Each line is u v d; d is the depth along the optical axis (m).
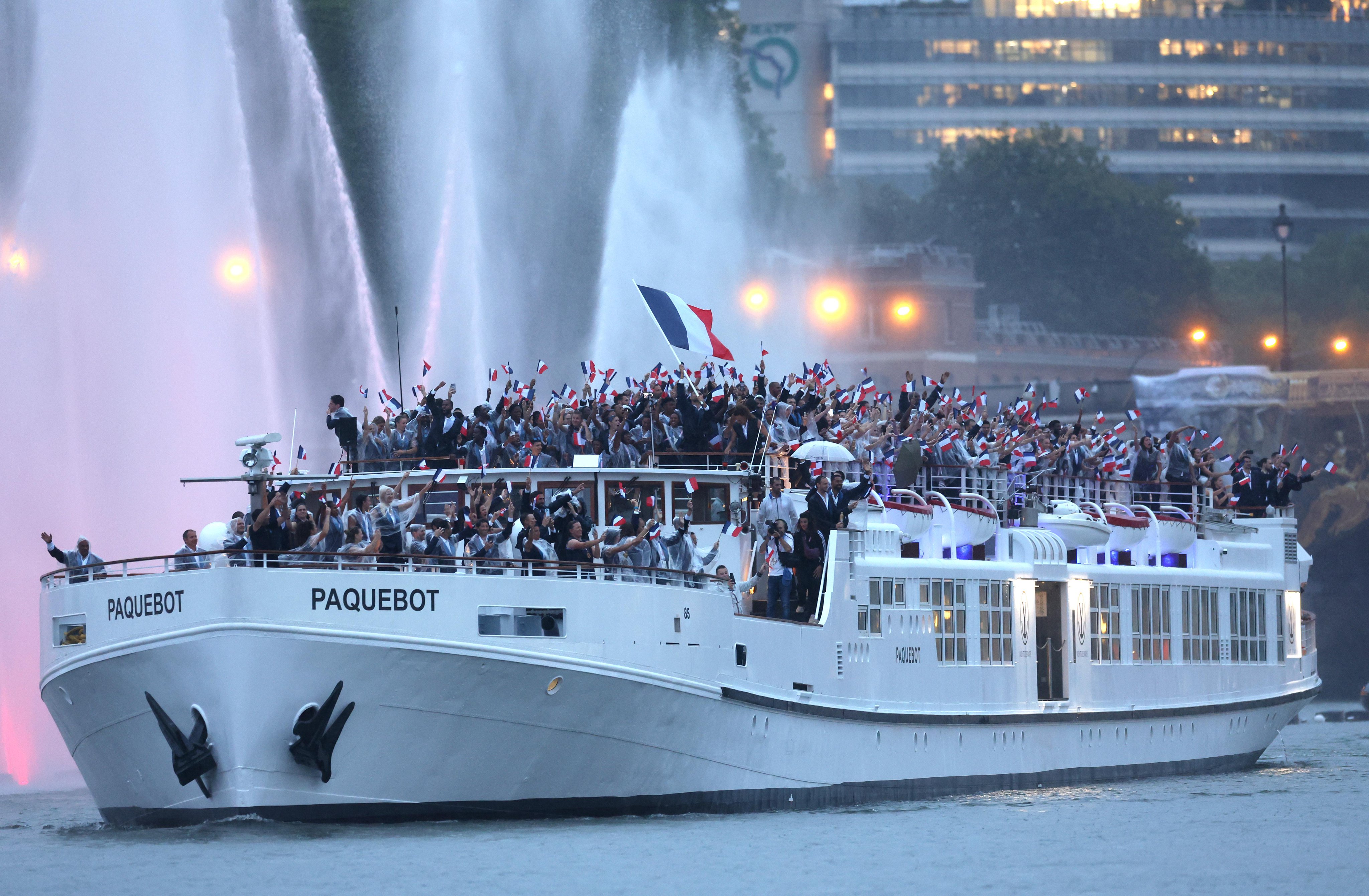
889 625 86.69
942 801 88.38
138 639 71.44
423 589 70.88
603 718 74.12
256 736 70.50
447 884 65.00
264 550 70.25
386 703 70.94
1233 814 86.56
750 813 80.38
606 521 83.75
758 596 86.12
